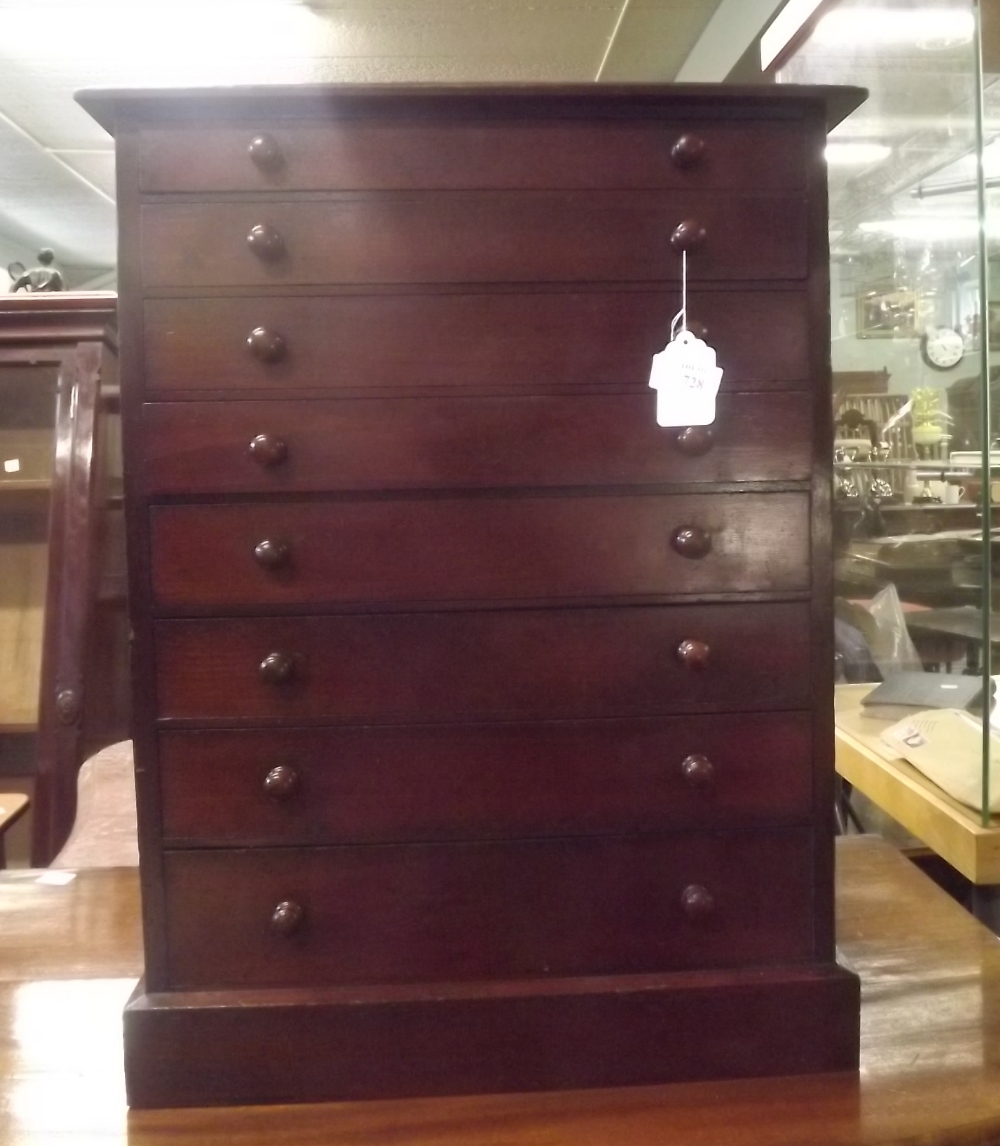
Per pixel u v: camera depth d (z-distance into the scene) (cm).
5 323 183
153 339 76
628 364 78
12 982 94
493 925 80
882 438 137
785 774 81
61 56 231
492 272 77
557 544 78
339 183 76
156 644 77
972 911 124
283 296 76
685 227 76
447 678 79
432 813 79
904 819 112
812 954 82
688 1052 79
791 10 154
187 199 75
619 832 80
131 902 111
